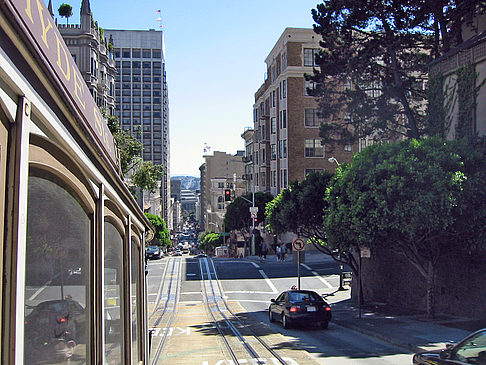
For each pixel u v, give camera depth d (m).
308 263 45.66
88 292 3.18
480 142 18.73
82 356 3.01
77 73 3.29
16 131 2.02
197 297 31.50
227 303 29.02
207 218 147.12
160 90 179.12
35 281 2.35
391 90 27.00
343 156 58.31
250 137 88.75
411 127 27.64
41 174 2.35
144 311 7.23
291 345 15.33
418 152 17.17
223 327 20.22
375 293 26.25
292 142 57.88
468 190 16.45
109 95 48.75
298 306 18.89
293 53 58.19
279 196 28.16
